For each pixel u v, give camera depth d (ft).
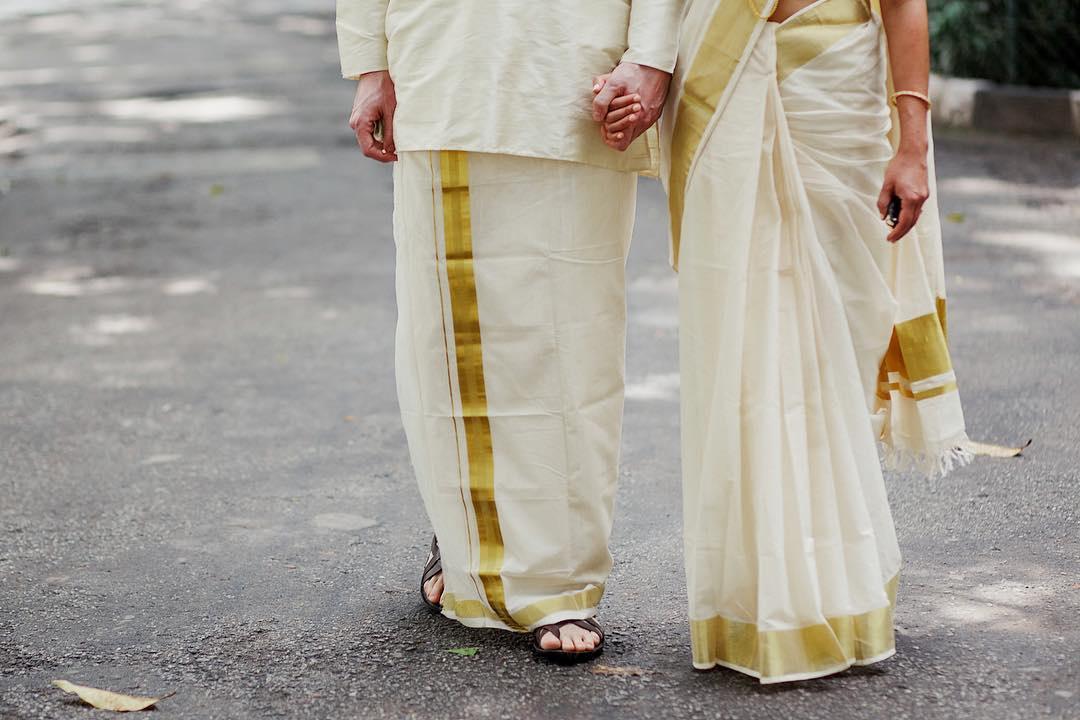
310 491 13.23
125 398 16.48
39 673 9.55
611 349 9.46
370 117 9.68
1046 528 11.62
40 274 23.27
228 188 30.04
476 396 9.42
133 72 50.72
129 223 26.99
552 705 8.85
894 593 9.28
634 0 8.92
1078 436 13.88
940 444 9.51
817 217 8.92
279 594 10.85
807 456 8.89
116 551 11.84
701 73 8.87
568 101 9.00
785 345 8.83
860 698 8.75
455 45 9.03
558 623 9.52
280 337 18.95
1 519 12.67
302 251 24.17
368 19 9.56
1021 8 33.83
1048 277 20.29
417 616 10.36
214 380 17.12
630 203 9.52
